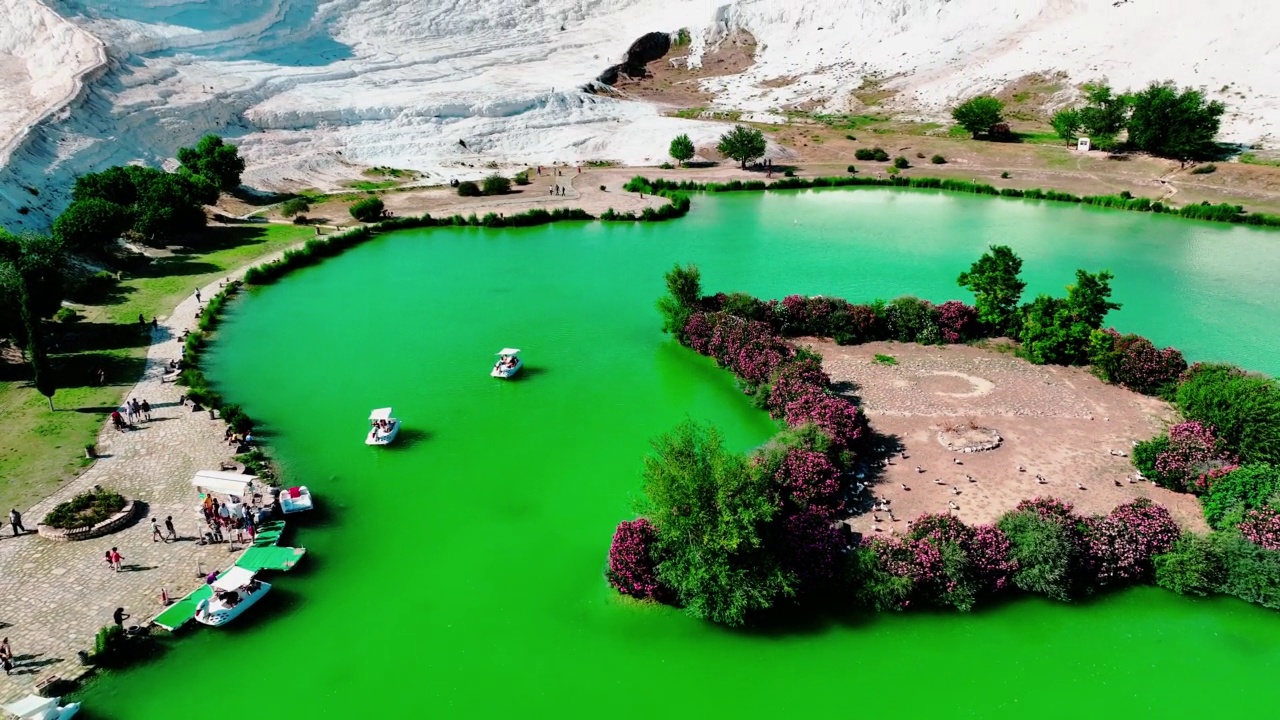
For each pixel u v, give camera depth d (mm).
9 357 55438
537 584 36062
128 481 41938
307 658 31922
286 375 55969
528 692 30562
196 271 75500
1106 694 30500
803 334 62562
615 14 187000
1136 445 44000
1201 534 37656
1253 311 67938
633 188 110000
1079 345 55875
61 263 65312
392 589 35688
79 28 113188
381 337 62812
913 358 57875
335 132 119875
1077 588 35094
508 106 133000
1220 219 95312
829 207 104875
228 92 116562
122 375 53969
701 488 32531
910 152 128000
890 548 34375
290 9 152500
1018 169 118688
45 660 30719
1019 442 46250
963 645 32625
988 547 34438
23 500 40031
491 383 55281
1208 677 31281
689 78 167250
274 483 42719
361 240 88188
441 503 41844
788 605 34219
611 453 46719
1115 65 140375
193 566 35906
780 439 42812
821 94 155750
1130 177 111625
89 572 35281
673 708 29875
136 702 29797
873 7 171750
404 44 158875
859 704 30047
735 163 125625
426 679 31109
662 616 34062
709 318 59250
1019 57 151375
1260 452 41250
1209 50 133625
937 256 83312
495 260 82500
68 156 86375
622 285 75250
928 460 44375
